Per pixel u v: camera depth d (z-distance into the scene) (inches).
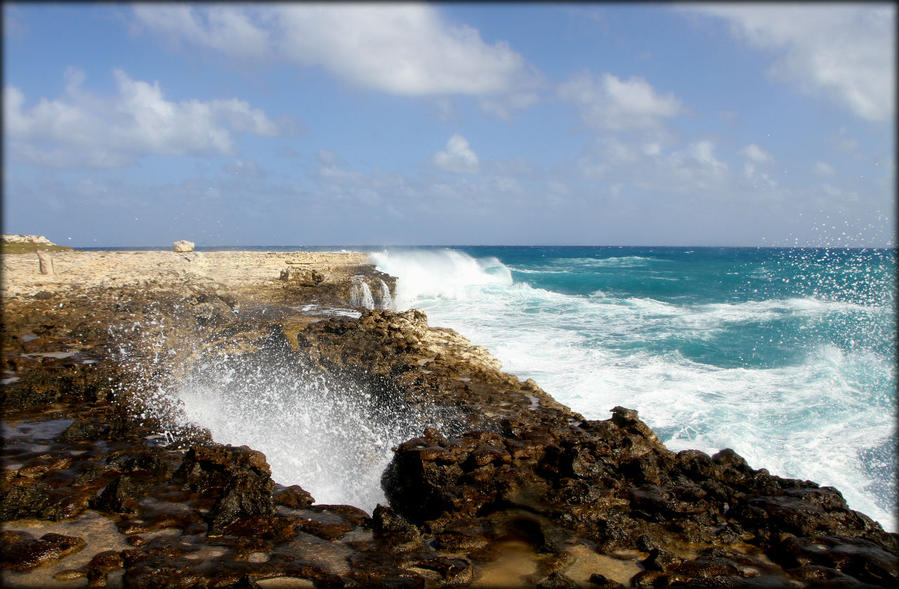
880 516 314.3
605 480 284.4
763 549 236.2
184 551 203.3
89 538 209.6
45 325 580.4
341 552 210.4
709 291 1305.4
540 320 856.9
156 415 357.1
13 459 278.4
